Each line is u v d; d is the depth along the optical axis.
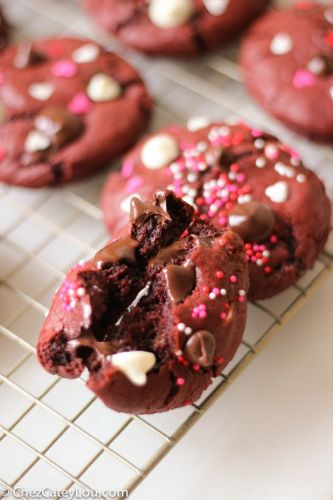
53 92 0.42
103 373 0.32
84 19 0.48
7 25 0.46
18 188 0.42
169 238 0.34
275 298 0.38
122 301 0.34
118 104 0.42
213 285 0.33
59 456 0.36
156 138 0.40
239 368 0.35
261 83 0.43
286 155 0.39
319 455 0.36
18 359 0.38
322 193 0.38
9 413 0.37
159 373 0.33
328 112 0.41
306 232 0.37
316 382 0.37
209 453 0.36
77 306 0.33
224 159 0.38
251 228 0.36
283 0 0.47
